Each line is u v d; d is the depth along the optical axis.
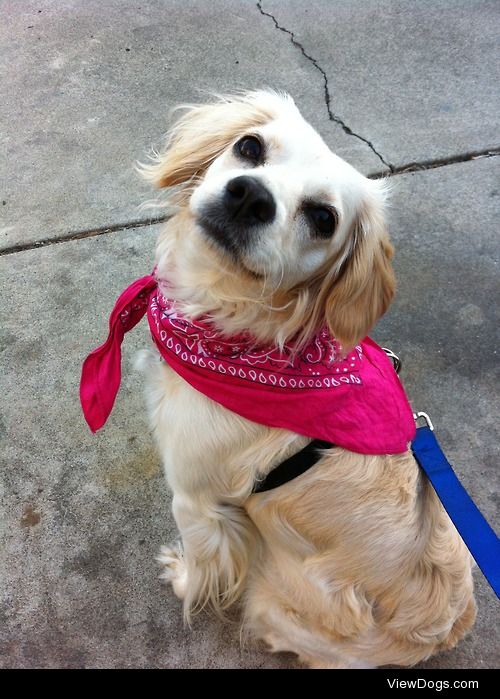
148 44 0.94
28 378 0.59
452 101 0.88
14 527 0.51
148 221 0.71
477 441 0.59
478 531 0.36
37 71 0.89
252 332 0.38
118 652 0.47
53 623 0.48
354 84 0.90
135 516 0.53
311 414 0.37
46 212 0.71
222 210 0.36
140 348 0.62
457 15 1.03
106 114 0.83
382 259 0.39
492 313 0.67
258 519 0.43
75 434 0.56
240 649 0.49
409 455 0.41
